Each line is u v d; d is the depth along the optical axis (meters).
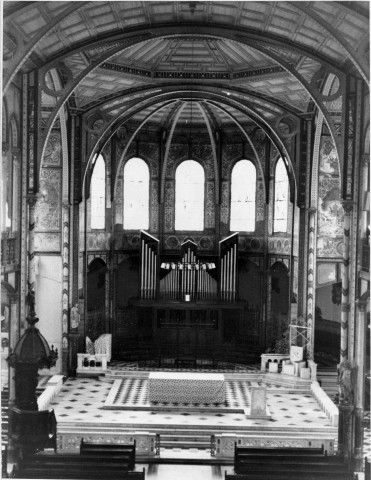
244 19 24.75
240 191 42.75
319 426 28.64
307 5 21.70
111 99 34.69
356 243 26.80
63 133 34.97
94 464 21.41
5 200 26.77
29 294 23.17
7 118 25.78
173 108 41.06
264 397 29.86
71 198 36.03
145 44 30.27
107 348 38.56
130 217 42.75
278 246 40.31
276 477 20.75
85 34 25.58
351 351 26.58
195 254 39.31
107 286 41.25
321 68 27.45
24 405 22.77
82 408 30.95
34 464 21.09
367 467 21.64
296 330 36.47
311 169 35.75
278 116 35.97
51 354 22.89
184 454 26.44
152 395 31.59
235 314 41.84
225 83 33.47
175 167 43.59
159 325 41.00
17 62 22.30
